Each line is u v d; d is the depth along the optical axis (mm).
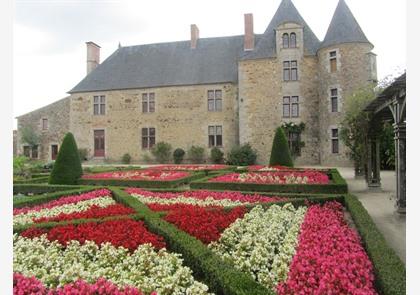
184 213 5547
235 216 5492
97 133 25719
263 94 22484
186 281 3146
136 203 6652
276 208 6289
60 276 3156
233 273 3047
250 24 24453
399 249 4734
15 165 13914
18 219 5996
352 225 5730
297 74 22125
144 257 3691
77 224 5035
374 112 9750
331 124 20375
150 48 27562
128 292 2697
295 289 2928
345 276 2980
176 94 24422
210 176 11914
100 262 3705
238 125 23438
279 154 16938
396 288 2736
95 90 25719
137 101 25062
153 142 24734
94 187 9438
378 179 10633
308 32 23422
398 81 5961
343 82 19953
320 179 10633
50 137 27281
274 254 4133
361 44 19891
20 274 3121
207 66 24969
